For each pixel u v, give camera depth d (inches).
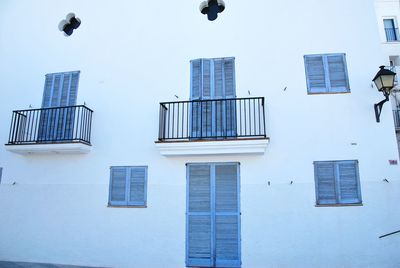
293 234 261.4
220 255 266.1
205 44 309.3
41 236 302.2
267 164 275.3
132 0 335.0
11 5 374.0
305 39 296.2
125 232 286.0
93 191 300.4
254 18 307.3
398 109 494.9
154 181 289.7
